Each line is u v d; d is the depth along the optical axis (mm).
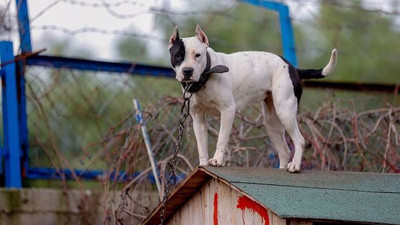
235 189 6980
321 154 9750
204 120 7766
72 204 10195
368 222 6422
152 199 9789
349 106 12094
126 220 9680
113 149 10117
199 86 7410
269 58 7887
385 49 19594
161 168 9414
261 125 9953
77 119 10969
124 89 11133
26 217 9977
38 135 10625
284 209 6449
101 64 10742
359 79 19250
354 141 9867
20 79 10297
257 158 10047
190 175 7387
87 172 10391
